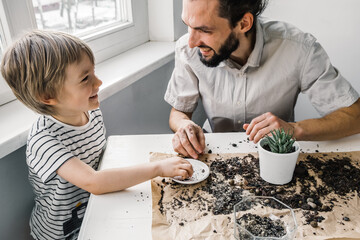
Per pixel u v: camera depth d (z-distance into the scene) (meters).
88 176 0.78
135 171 0.80
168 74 1.73
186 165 0.82
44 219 0.99
